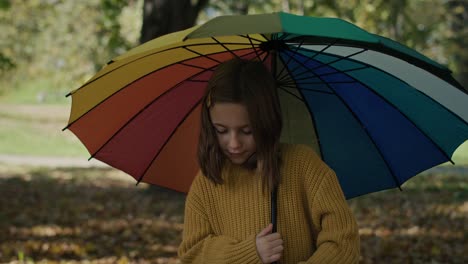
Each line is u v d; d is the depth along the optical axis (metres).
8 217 9.29
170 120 2.84
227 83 2.31
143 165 2.89
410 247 7.62
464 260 6.91
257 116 2.30
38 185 13.73
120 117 2.75
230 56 2.76
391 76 2.56
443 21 31.53
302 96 2.88
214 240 2.47
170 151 2.89
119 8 14.16
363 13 19.86
